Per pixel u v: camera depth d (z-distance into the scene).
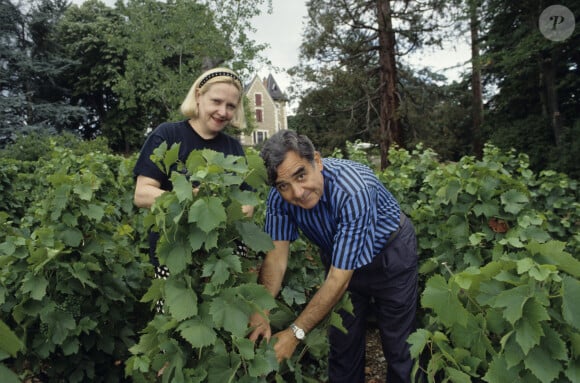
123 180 5.70
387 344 2.48
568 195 5.57
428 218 4.04
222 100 2.25
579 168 13.37
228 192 1.66
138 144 34.53
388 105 19.47
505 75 17.66
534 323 1.39
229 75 2.27
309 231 2.29
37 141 22.55
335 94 20.36
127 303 3.06
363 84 20.09
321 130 22.31
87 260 2.75
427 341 1.74
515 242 1.92
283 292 2.85
